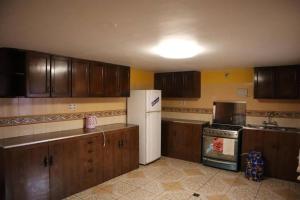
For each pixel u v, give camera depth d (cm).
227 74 513
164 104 614
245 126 461
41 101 347
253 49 285
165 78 582
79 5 148
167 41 247
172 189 360
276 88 426
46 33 217
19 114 322
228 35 220
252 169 402
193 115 564
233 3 143
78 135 340
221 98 522
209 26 191
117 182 385
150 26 192
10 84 312
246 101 489
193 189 361
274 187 371
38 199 290
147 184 379
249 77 485
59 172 314
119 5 147
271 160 413
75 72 363
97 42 254
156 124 504
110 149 396
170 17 170
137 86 541
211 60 381
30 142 282
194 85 536
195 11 158
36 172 287
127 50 300
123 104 498
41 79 315
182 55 330
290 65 411
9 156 261
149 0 139
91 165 361
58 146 312
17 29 203
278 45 261
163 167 467
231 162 448
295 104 434
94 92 397
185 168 462
